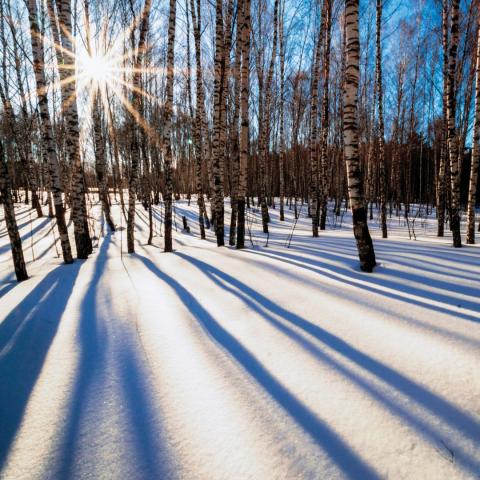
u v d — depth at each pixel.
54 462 1.46
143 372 2.16
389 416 1.65
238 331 2.71
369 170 18.72
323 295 3.47
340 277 4.11
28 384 2.09
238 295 3.59
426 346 2.29
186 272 4.75
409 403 1.73
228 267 4.90
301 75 16.25
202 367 2.18
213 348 2.44
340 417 1.66
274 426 1.61
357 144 4.32
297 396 1.84
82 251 7.04
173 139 25.47
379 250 5.84
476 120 7.24
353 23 4.16
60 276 5.01
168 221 7.07
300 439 1.52
